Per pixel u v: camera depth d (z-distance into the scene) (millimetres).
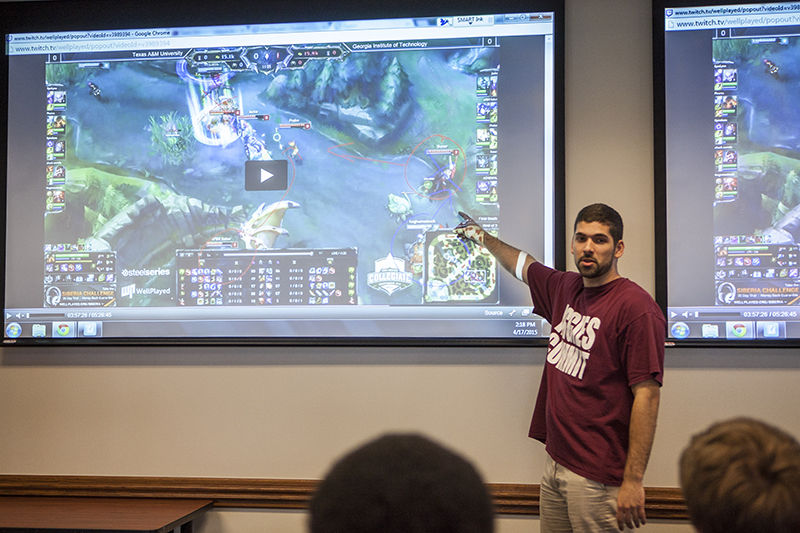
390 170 2852
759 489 688
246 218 2895
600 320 2152
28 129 2965
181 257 2904
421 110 2846
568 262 2781
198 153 2922
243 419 2879
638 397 2068
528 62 2805
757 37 2709
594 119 2807
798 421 2670
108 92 2957
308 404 2859
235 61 2920
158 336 2896
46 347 2957
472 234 2691
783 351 2688
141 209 2926
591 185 2799
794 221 2672
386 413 2828
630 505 2035
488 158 2814
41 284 2936
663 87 2723
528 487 2748
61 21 2963
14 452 2947
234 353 2895
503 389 2791
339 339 2824
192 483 2859
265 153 2900
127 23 2951
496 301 2793
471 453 2789
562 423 2195
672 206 2719
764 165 2695
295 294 2865
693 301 2701
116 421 2920
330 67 2889
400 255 2838
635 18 2807
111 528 2445
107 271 2920
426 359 2824
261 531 2832
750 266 2688
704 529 729
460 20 2838
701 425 2705
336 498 598
